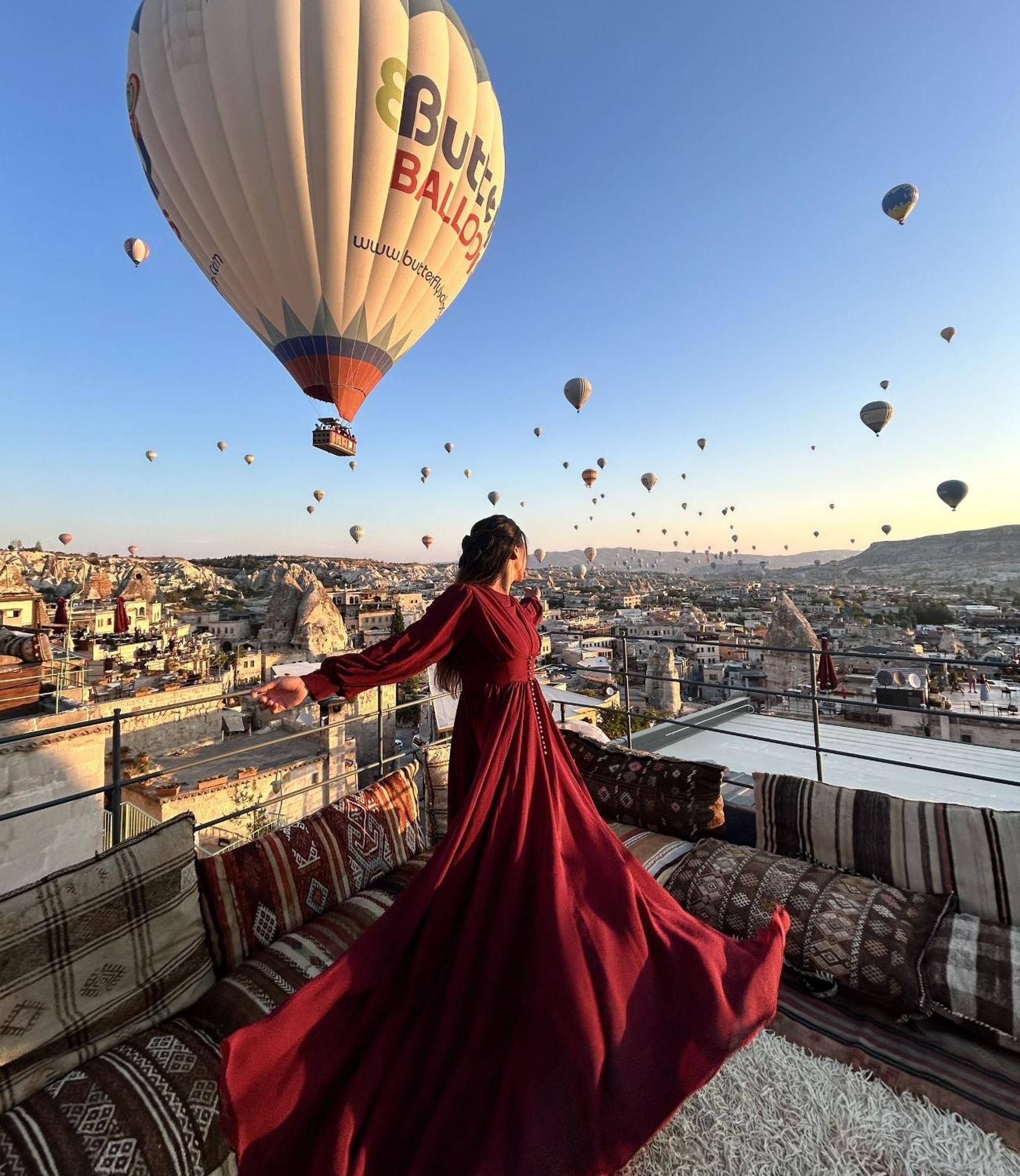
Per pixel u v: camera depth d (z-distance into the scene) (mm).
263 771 13781
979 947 1797
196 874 1922
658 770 2916
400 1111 1146
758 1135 1414
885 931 1903
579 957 1251
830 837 2355
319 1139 1099
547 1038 1176
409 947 1319
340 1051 1196
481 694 1559
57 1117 1300
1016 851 2002
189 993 1748
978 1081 1548
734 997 1334
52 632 16484
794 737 6082
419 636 1409
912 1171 1316
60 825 8492
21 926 1486
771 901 2098
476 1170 1053
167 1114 1351
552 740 1593
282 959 1865
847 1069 1592
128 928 1664
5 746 8000
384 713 3617
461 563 1663
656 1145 1396
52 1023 1474
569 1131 1105
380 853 2449
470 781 1569
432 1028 1236
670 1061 1206
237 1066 1112
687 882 2299
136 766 13492
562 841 1461
